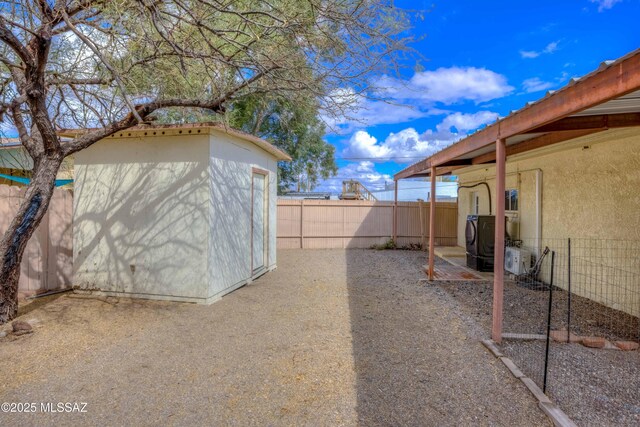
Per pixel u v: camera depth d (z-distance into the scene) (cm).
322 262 995
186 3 381
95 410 265
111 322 466
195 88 553
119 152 596
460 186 1209
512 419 258
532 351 377
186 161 570
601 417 260
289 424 251
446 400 283
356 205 1316
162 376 320
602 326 455
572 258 616
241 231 685
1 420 251
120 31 411
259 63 420
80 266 612
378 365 346
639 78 220
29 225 459
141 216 588
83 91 498
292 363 349
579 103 273
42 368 333
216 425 249
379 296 616
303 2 395
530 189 744
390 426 249
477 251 837
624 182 510
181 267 571
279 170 1647
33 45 416
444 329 448
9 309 456
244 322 473
